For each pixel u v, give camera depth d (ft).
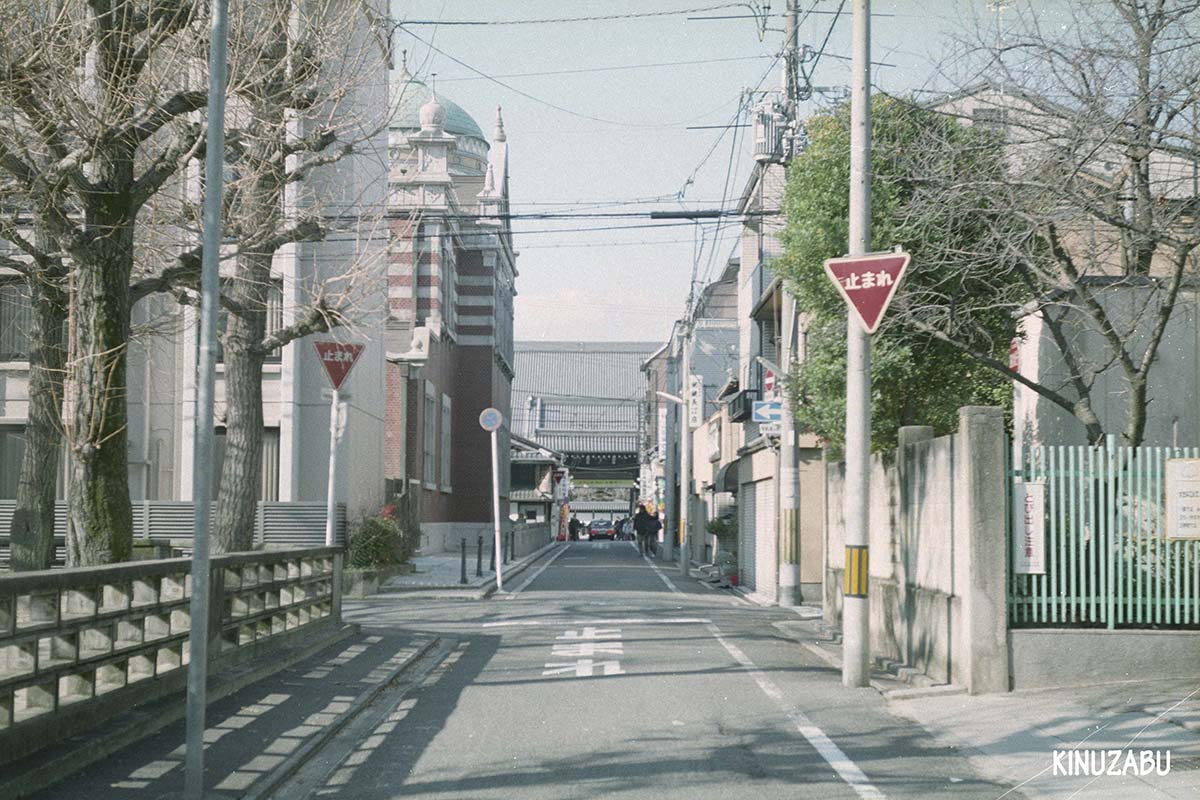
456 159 217.15
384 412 118.83
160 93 41.29
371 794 25.40
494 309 191.83
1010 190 41.27
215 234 25.49
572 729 32.48
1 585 23.79
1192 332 56.75
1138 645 37.96
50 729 26.25
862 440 41.88
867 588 41.06
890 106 50.49
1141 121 38.88
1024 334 56.85
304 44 48.24
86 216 38.17
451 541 177.88
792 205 60.13
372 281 61.67
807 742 30.55
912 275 52.65
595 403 359.66
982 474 38.19
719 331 192.13
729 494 141.49
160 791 24.76
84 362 37.60
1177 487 38.65
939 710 35.27
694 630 60.18
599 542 290.76
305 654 46.88
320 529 91.04
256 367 63.41
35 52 36.55
